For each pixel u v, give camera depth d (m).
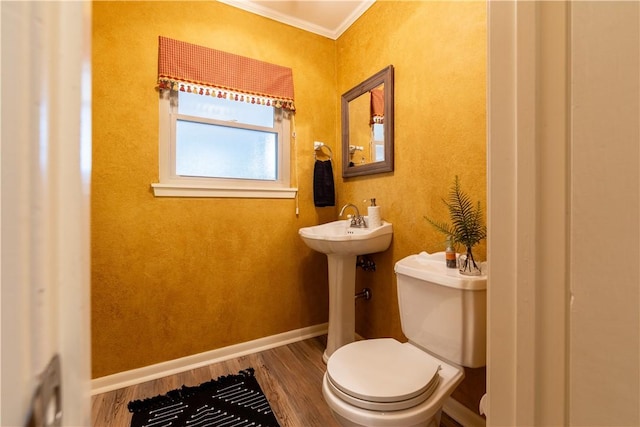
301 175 2.18
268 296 2.05
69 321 0.26
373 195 1.94
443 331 1.12
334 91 2.31
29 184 0.23
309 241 1.78
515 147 0.42
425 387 0.96
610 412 0.32
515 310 0.42
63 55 0.26
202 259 1.84
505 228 0.43
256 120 2.07
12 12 0.23
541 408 0.38
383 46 1.83
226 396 1.52
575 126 0.35
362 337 2.04
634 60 0.30
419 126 1.58
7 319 0.22
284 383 1.63
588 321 0.34
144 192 1.68
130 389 1.59
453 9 1.39
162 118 1.73
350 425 0.95
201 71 1.79
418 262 1.32
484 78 1.26
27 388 0.23
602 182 0.32
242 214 1.96
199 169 1.90
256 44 1.99
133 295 1.66
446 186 1.44
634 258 0.30
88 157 0.28
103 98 1.58
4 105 0.22
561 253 0.36
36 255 0.24
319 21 2.15
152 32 1.69
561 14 0.36
